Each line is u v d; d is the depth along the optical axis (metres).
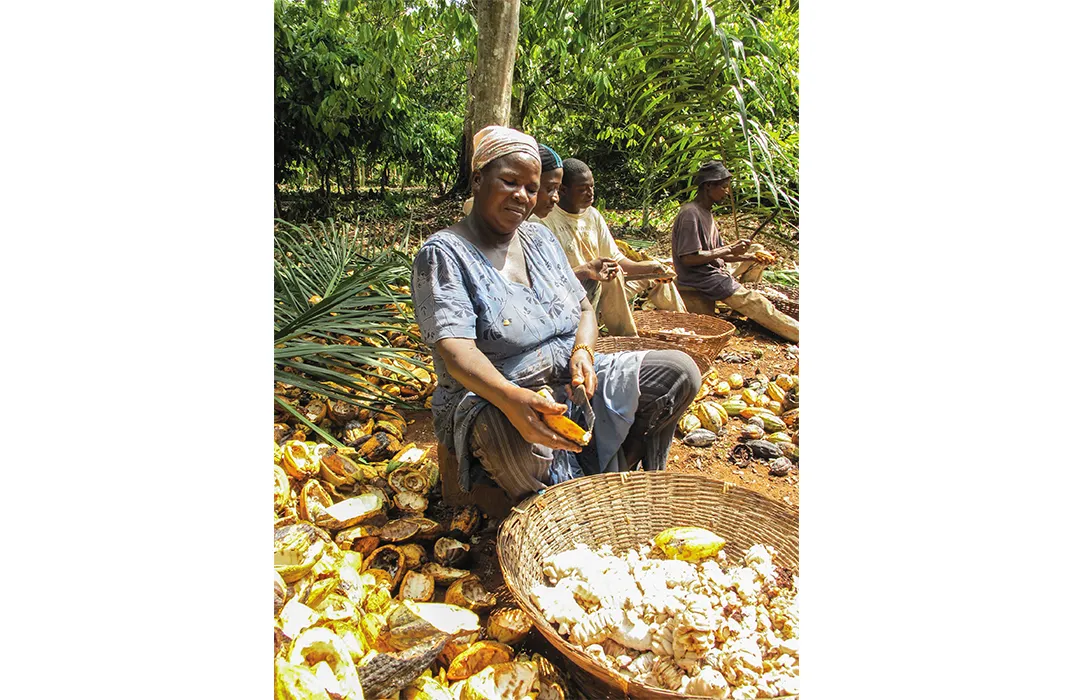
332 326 3.35
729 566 2.03
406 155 8.70
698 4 4.83
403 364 3.45
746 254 5.43
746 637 1.67
